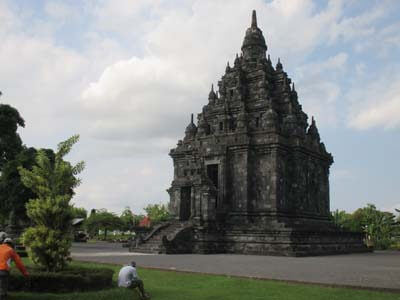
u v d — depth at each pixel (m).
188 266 32.44
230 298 18.42
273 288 21.14
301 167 60.44
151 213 130.38
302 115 68.12
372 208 102.94
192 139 65.88
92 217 129.00
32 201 21.86
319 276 26.53
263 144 57.41
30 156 60.12
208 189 52.28
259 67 66.31
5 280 16.08
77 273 20.23
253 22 71.25
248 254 48.91
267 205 55.84
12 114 60.78
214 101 68.75
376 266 34.72
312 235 50.59
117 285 20.44
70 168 22.70
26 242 21.14
